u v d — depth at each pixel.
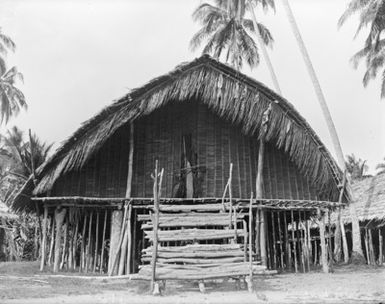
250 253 9.73
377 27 24.48
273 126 15.20
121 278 12.66
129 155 15.22
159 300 7.99
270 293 9.20
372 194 25.08
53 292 9.12
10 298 8.05
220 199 14.12
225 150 15.74
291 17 24.67
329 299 8.16
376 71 27.94
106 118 14.36
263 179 15.57
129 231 14.27
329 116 23.00
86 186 14.81
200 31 32.25
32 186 14.58
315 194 15.84
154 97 14.50
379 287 10.12
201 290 9.30
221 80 14.91
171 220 10.67
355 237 20.94
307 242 16.59
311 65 23.88
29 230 29.31
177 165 15.48
